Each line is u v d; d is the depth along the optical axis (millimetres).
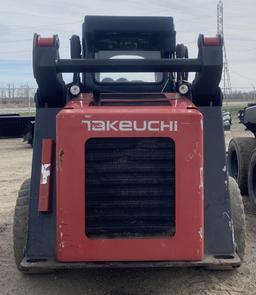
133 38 5238
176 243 3814
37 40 4199
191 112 3779
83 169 3750
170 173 3822
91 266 3883
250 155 7754
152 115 3758
